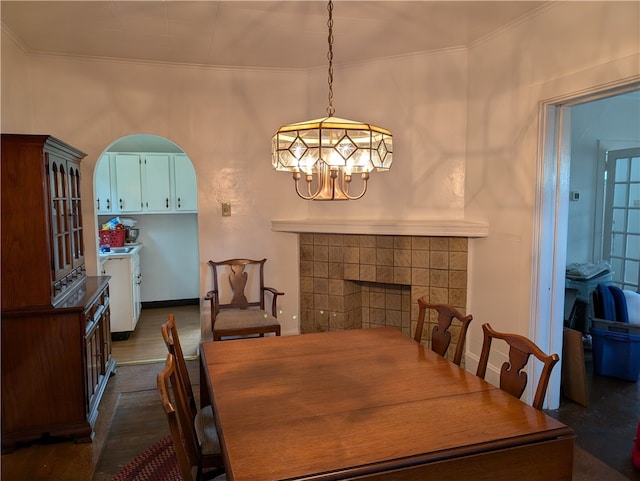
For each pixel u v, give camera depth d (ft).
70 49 11.22
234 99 12.93
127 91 12.16
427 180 11.93
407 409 5.20
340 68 12.70
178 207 17.95
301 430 4.73
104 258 14.02
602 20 7.48
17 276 8.15
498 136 10.19
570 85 8.09
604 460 7.96
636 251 14.37
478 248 11.03
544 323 9.34
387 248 12.18
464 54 11.31
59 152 9.07
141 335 15.24
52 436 8.52
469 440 4.52
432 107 11.73
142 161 17.42
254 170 13.24
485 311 10.81
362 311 13.58
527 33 9.21
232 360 6.78
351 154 5.75
